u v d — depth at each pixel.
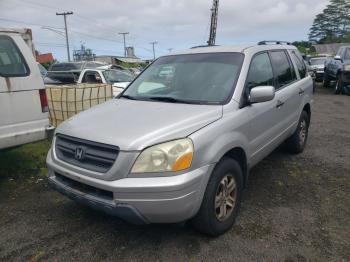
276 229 3.71
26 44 4.94
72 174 3.31
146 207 2.99
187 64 4.47
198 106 3.71
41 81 5.04
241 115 3.80
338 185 4.86
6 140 4.64
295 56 5.95
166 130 3.16
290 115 5.33
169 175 3.00
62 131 3.62
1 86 4.56
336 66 16.08
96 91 7.51
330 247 3.39
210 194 3.27
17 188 4.90
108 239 3.56
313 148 6.61
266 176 5.18
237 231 3.67
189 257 3.25
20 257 3.30
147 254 3.30
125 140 3.08
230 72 4.11
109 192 3.09
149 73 4.73
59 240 3.57
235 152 3.81
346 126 8.65
